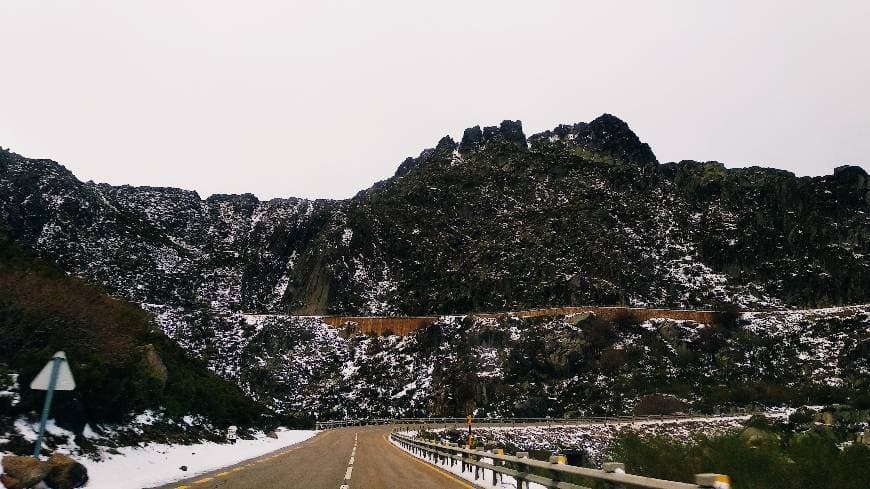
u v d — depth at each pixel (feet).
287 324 398.62
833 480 76.79
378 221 592.19
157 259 555.69
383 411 309.42
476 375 308.19
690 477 82.38
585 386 293.64
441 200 632.38
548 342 322.55
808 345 314.35
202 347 355.97
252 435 120.26
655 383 288.92
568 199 588.09
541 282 413.18
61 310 68.44
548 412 280.51
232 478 48.03
